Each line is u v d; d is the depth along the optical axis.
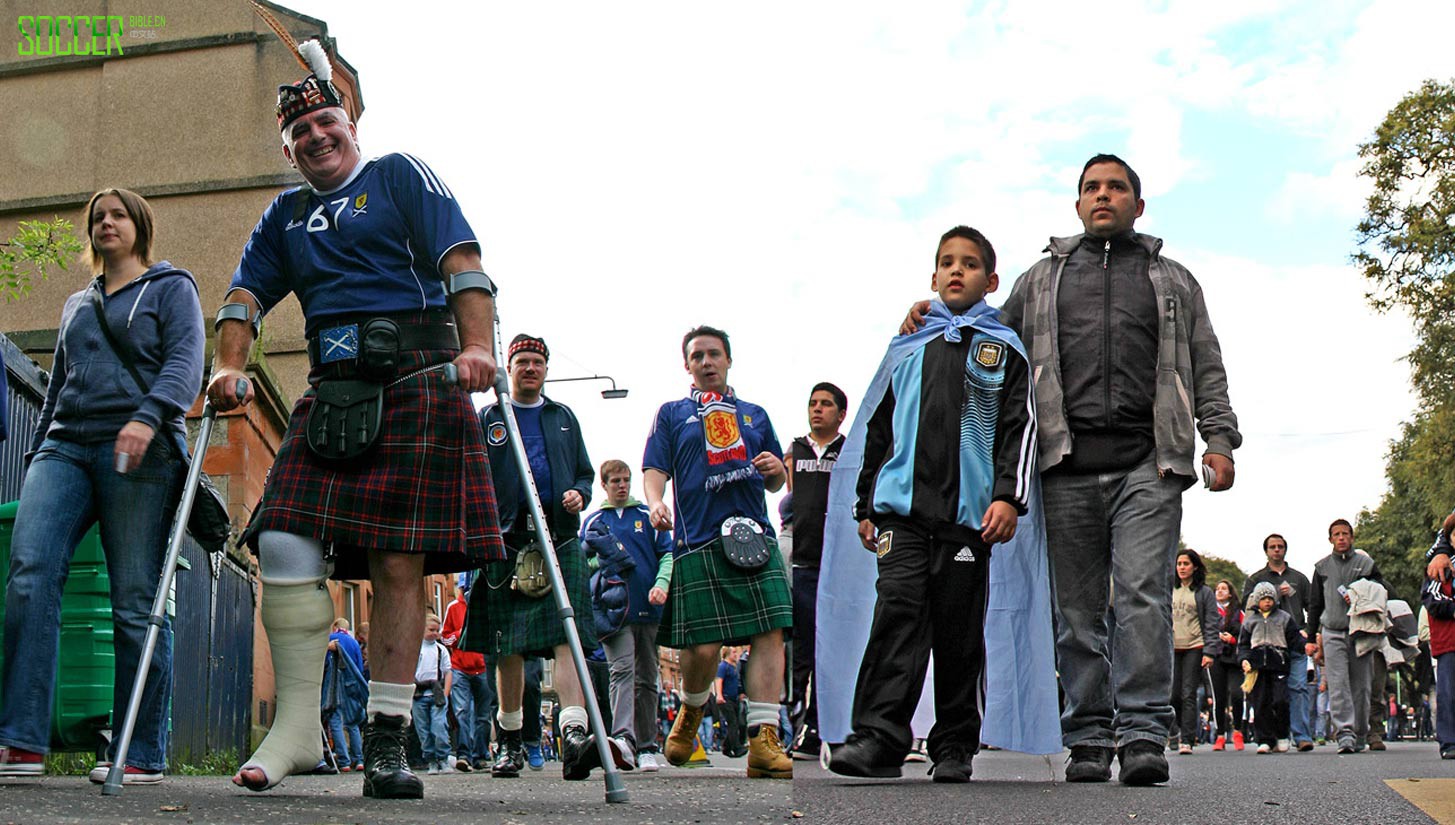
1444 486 29.67
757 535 6.23
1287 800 3.99
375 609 3.77
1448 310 27.12
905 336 5.00
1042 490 5.15
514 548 6.38
